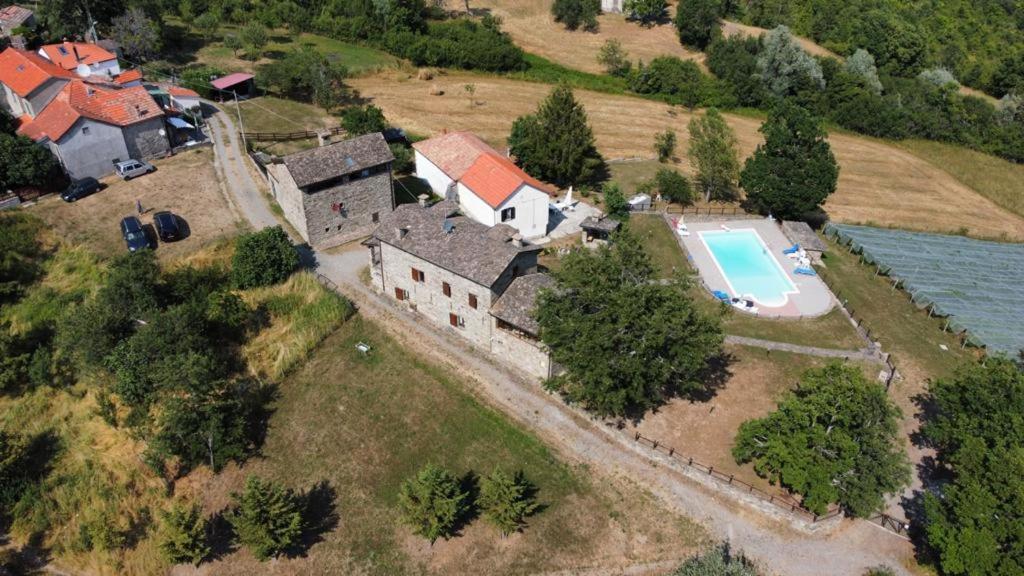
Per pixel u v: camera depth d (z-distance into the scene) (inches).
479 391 2101.4
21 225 2588.6
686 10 5275.6
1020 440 1637.6
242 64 4343.0
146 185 2938.0
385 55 4896.7
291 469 1934.1
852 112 4945.9
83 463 1980.8
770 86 5083.7
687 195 3314.5
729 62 5024.6
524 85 4798.2
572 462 1909.4
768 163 3176.7
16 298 2413.9
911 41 5693.9
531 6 5915.4
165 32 4453.7
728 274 2815.0
